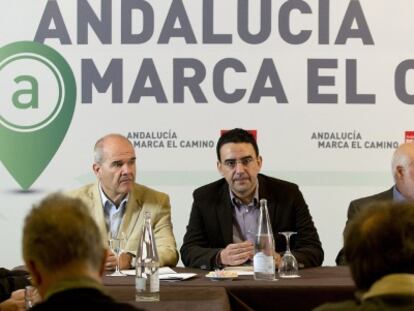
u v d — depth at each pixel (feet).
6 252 19.49
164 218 15.40
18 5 19.48
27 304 10.47
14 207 19.47
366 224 5.87
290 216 15.06
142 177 19.45
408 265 5.75
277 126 19.52
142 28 19.43
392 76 19.65
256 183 15.19
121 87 19.45
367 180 19.61
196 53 19.43
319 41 19.54
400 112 19.65
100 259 5.78
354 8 19.58
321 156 19.58
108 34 19.43
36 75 19.48
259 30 19.48
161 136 19.47
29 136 19.48
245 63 19.47
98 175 15.66
